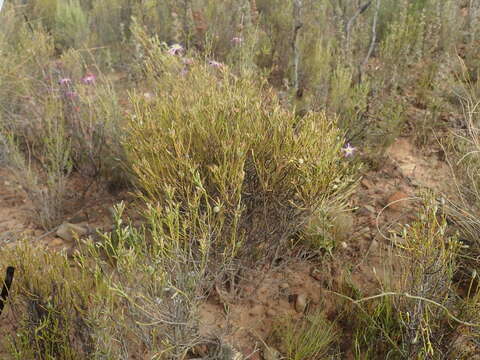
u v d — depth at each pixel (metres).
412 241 1.89
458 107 3.88
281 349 2.04
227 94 2.49
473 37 4.59
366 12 5.08
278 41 4.63
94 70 4.87
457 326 1.87
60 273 1.84
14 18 4.91
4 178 3.22
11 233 2.70
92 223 2.77
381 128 3.48
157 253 1.79
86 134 3.08
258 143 2.17
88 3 6.16
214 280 2.10
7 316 1.90
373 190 3.11
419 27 4.41
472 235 2.43
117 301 1.81
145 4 5.06
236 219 1.93
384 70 4.14
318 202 2.15
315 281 2.39
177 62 2.99
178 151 2.03
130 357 1.91
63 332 1.75
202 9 5.27
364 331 2.03
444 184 3.06
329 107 3.61
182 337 1.80
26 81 3.55
